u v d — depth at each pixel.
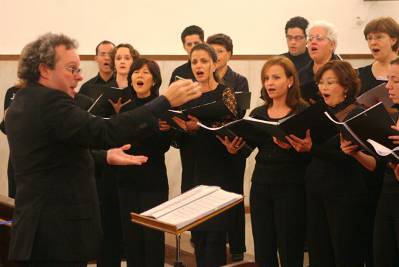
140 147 4.24
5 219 3.25
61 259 2.59
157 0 6.94
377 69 4.52
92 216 2.69
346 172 3.74
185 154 4.59
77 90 6.69
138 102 4.41
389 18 4.48
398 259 3.50
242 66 7.26
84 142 2.55
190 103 4.30
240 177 4.61
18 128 2.64
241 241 5.18
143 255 4.35
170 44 7.02
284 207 3.88
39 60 2.66
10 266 3.05
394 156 3.16
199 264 4.33
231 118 4.02
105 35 6.79
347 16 7.61
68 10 6.64
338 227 3.75
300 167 3.93
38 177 2.61
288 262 3.90
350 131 3.31
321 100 4.15
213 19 7.16
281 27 7.39
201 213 2.52
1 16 6.45
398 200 3.42
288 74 3.98
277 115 3.98
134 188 4.29
